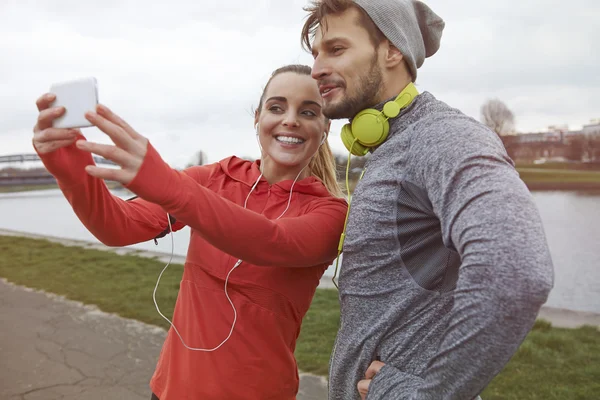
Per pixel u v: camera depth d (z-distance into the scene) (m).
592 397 3.04
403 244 1.04
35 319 4.86
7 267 7.80
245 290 1.40
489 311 0.79
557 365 3.52
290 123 1.48
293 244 1.20
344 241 1.14
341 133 1.26
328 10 1.17
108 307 5.26
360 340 1.10
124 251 9.67
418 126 1.06
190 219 0.99
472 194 0.85
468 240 0.83
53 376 3.48
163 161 0.95
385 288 1.07
